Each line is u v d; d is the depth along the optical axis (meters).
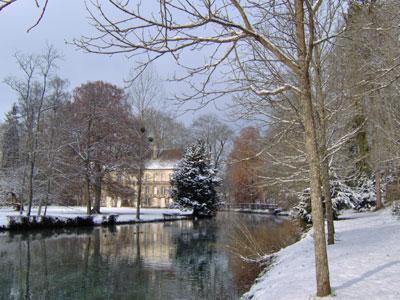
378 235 15.09
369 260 10.66
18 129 45.88
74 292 15.43
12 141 46.12
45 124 38.62
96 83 47.28
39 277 17.72
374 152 21.39
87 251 24.56
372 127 19.72
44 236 30.72
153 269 19.58
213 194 57.03
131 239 30.59
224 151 59.56
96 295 15.02
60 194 41.69
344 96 11.09
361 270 9.62
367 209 31.86
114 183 47.41
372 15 8.83
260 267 17.92
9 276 17.77
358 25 8.45
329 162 15.85
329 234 14.93
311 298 7.63
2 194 41.16
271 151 15.16
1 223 32.19
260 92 7.62
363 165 27.66
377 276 8.88
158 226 41.97
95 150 44.62
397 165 20.62
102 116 45.25
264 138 15.04
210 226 42.44
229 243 26.45
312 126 7.61
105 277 17.81
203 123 60.47
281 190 21.88
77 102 45.91
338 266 10.34
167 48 6.12
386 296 7.43
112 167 45.38
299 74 7.49
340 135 16.33
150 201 80.19
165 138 81.44
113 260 21.77
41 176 39.03
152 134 74.25
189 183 56.31
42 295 14.99
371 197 31.69
